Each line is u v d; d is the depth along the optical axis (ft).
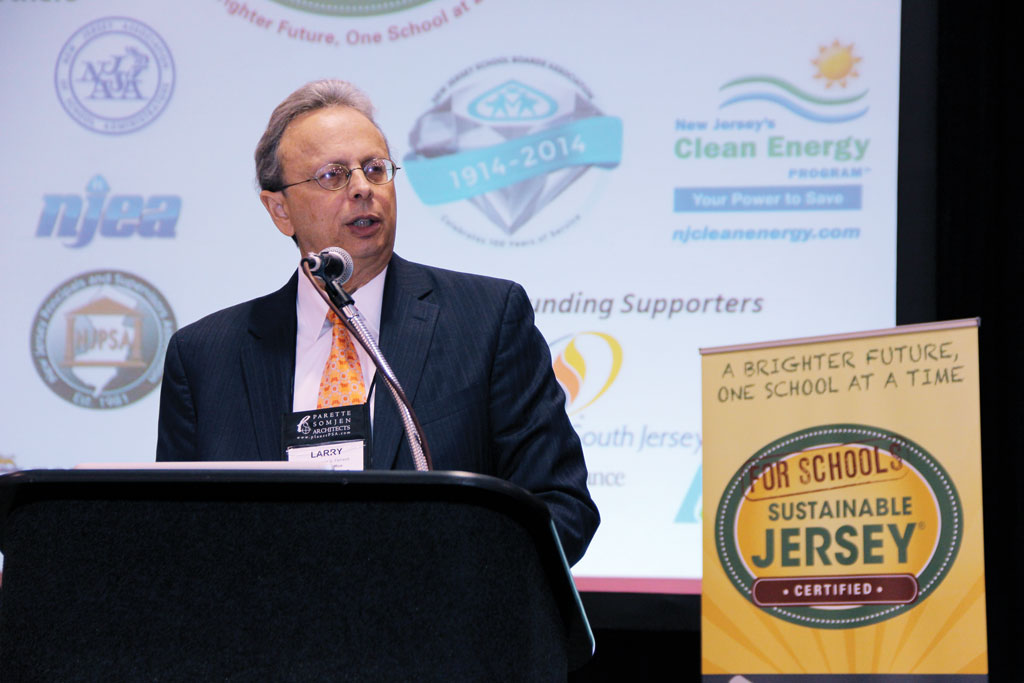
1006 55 14.21
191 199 14.56
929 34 14.20
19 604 4.81
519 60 14.62
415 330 7.66
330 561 4.68
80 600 4.74
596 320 14.02
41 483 4.75
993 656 13.30
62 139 14.75
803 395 9.32
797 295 13.87
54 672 4.71
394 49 14.74
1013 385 13.61
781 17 14.37
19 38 14.98
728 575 9.25
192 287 14.37
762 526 9.22
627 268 14.08
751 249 13.98
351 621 4.65
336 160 7.94
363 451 7.08
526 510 4.72
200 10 14.96
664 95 14.38
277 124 8.29
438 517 4.66
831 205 13.99
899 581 8.76
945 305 13.69
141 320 14.32
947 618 8.57
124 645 4.69
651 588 13.35
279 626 4.66
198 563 4.71
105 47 14.94
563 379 13.92
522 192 14.35
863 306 13.80
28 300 14.40
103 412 14.15
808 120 14.17
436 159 14.48
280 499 4.72
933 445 8.84
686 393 13.76
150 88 14.82
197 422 7.77
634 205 14.20
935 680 8.52
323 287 6.96
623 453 13.70
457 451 7.22
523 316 8.00
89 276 14.44
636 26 14.55
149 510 4.76
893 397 9.04
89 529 4.78
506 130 14.49
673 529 13.47
